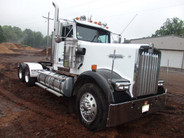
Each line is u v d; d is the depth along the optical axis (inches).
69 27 175.6
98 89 112.7
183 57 912.9
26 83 253.4
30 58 995.3
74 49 159.3
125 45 122.6
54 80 175.6
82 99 125.6
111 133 116.6
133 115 112.7
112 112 102.2
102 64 138.1
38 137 105.2
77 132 114.7
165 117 152.5
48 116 140.2
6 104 165.9
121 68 121.6
